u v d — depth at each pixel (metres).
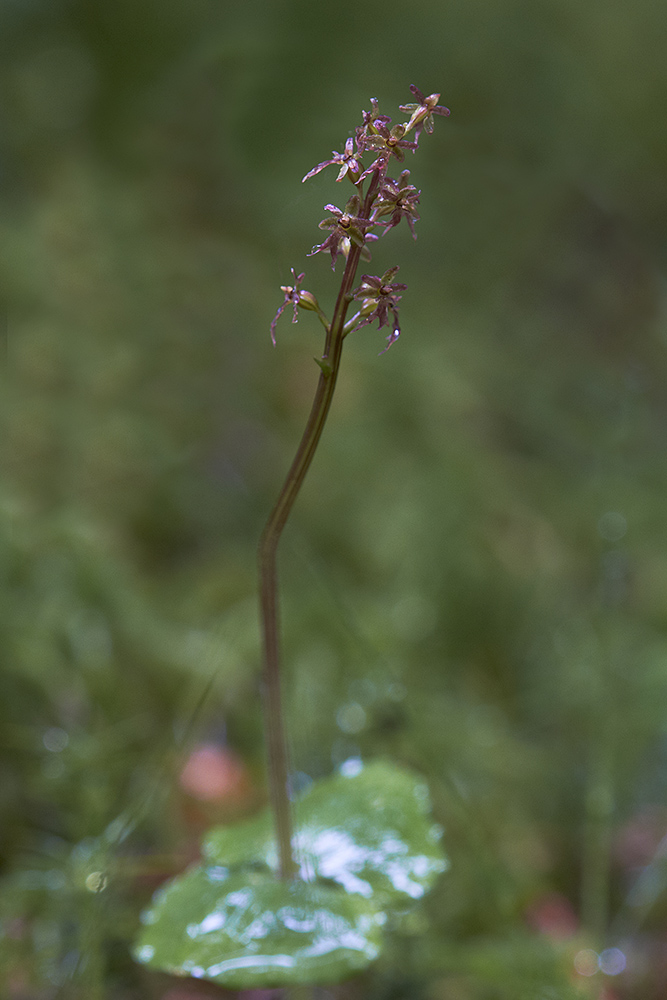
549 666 0.51
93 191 0.78
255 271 0.80
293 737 0.47
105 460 0.60
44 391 0.63
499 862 0.45
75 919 0.43
